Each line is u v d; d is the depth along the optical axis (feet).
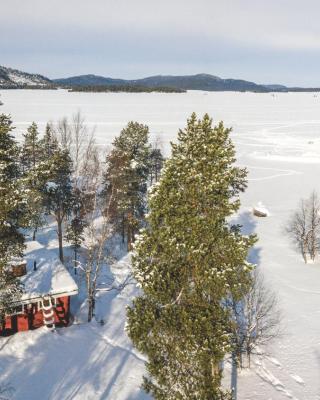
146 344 55.16
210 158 50.65
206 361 52.44
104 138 375.66
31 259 110.01
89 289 103.96
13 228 82.74
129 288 124.06
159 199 51.96
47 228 160.66
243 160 331.36
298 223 179.22
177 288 54.39
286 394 84.58
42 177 122.11
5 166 83.82
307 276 139.03
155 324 53.72
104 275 130.52
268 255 155.84
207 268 51.47
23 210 85.40
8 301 88.28
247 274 54.85
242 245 51.44
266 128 509.35
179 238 51.11
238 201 51.83
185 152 52.47
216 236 51.37
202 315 52.13
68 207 136.98
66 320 101.81
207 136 51.57
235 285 52.75
